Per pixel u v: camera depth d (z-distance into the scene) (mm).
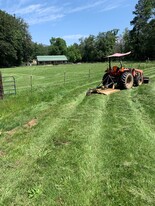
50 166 5184
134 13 69875
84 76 24750
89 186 4422
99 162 5223
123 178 4613
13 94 13906
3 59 76500
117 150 5711
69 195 4207
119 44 92562
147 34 66000
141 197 4086
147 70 25219
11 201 4148
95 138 6484
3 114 9508
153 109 8836
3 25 75688
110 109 9164
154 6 67875
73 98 11602
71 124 7727
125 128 7062
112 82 12828
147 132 6699
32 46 90750
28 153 5883
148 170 4840
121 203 3969
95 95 11859
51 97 12211
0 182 4691
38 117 8836
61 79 24297
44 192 4328
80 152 5711
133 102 10086
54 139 6609
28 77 31141
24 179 4758
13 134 7246
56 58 101125
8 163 5426
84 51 101812
